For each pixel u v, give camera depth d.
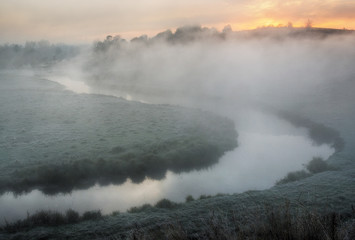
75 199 18.55
